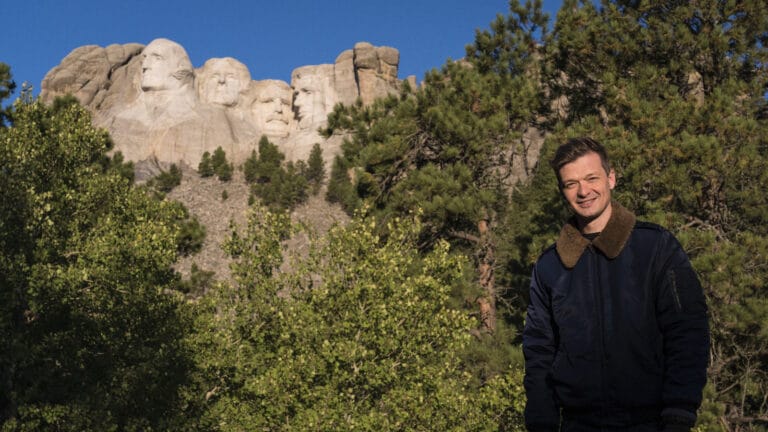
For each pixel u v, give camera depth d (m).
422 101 21.58
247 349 15.81
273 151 152.25
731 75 16.89
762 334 13.63
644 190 15.64
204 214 131.38
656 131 14.96
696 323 2.22
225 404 15.02
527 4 22.36
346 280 15.39
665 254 2.30
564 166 2.45
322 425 13.28
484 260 22.03
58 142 19.20
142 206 20.41
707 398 13.87
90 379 16.05
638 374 2.28
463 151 21.38
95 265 16.84
